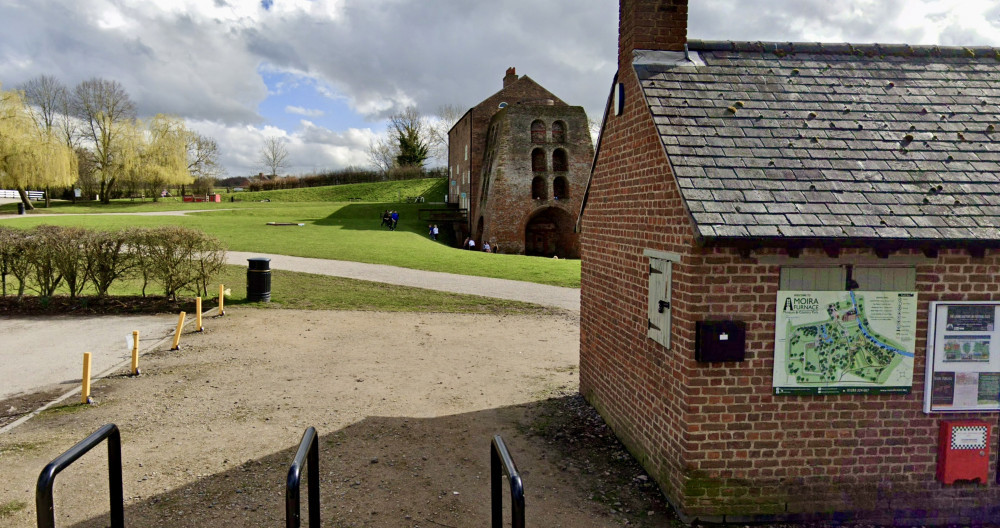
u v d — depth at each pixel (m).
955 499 6.28
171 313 16.92
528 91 50.66
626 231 7.93
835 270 5.96
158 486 6.78
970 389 6.16
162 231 17.62
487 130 50.12
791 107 6.96
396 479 7.05
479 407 9.62
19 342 13.68
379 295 19.77
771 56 7.79
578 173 44.34
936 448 6.24
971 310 6.08
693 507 6.05
